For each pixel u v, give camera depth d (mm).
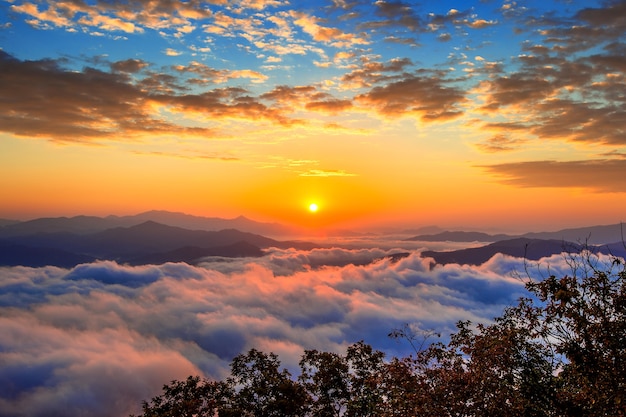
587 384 11281
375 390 16797
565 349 11586
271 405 18141
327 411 19578
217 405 18078
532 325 12867
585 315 11609
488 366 13078
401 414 13414
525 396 12430
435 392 12898
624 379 10844
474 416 12312
